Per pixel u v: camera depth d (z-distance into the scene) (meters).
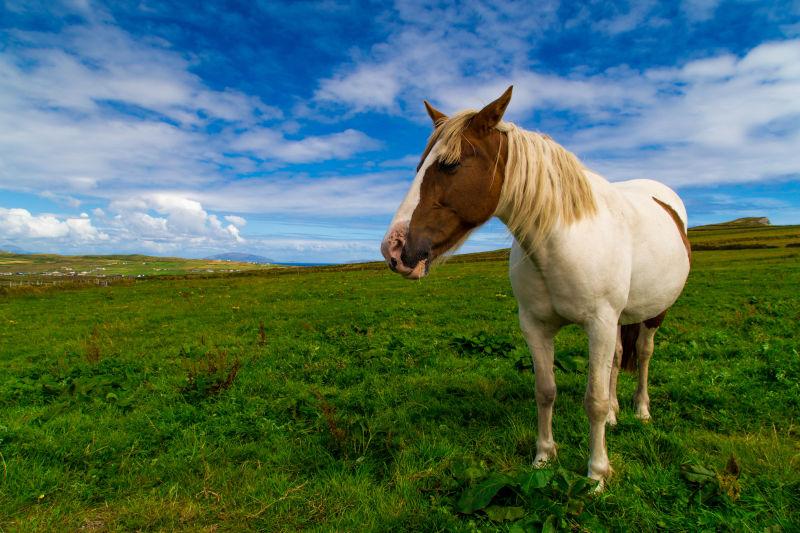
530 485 2.42
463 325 9.96
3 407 5.16
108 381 5.82
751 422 3.86
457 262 43.47
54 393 5.64
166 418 4.52
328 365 6.57
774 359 5.43
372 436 3.65
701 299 12.41
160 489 3.20
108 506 3.03
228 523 2.77
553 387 3.11
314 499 2.95
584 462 3.12
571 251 2.67
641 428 3.68
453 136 2.55
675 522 2.36
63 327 12.67
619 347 4.16
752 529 2.24
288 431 4.11
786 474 2.80
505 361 6.34
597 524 2.32
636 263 3.13
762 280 16.73
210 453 3.72
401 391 5.19
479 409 4.39
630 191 3.84
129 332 11.09
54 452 3.75
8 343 10.56
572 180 2.72
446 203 2.54
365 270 38.00
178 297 20.62
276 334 9.83
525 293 3.01
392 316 11.69
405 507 2.74
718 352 6.25
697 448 3.35
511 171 2.61
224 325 11.58
